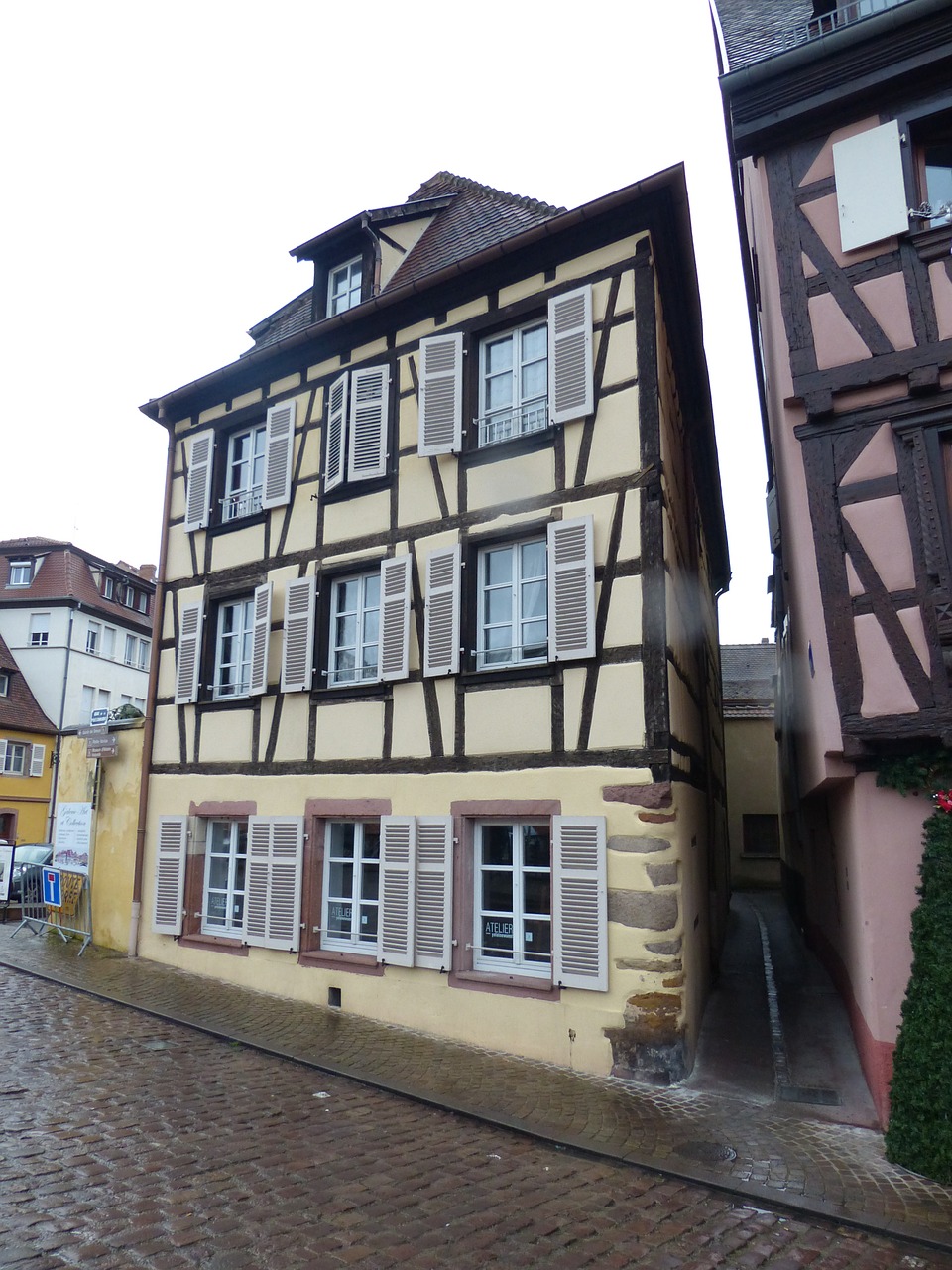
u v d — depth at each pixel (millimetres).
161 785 11562
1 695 30766
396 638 9172
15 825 30062
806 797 9773
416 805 8711
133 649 36531
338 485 10117
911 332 6418
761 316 11250
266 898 9758
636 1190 5020
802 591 7020
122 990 9445
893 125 6746
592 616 7805
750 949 13359
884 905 6113
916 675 6039
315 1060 7238
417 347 9844
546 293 8859
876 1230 4551
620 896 7266
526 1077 6945
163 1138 5441
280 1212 4512
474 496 9000
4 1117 5633
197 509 11969
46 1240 4094
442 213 11633
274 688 10461
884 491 6363
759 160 7430
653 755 7340
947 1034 5246
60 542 33625
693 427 11648
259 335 13492
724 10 9656
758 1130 5906
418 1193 4840
